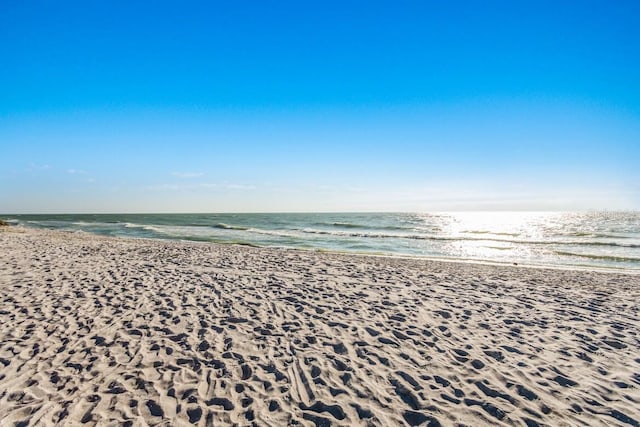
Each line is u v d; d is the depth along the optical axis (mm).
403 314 6484
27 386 3730
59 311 6000
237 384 3939
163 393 3717
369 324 5910
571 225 47750
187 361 4430
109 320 5676
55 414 3303
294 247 20875
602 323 6305
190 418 3338
